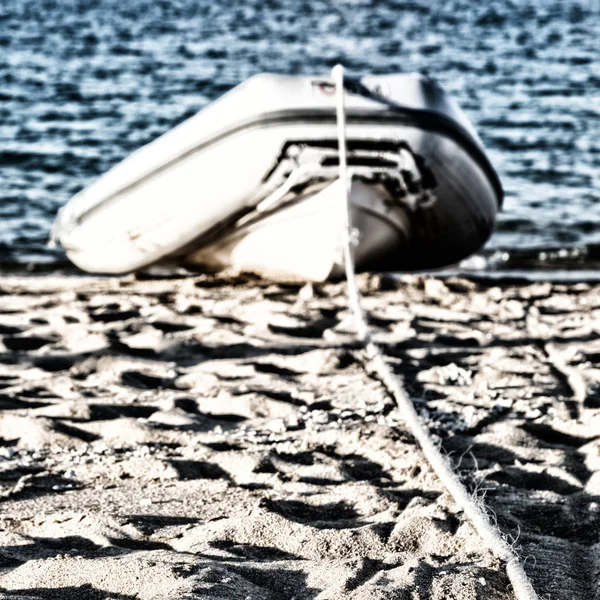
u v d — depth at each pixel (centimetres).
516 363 635
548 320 779
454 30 4175
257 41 3722
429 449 448
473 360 647
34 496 421
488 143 1839
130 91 2533
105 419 530
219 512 394
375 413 533
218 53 3356
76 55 3325
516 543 356
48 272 1070
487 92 2508
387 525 373
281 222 862
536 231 1245
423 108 822
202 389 588
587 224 1280
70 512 392
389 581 316
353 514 396
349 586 315
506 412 535
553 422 512
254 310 794
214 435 499
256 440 490
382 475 445
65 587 315
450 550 349
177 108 2284
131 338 703
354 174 812
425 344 693
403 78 842
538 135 1916
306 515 396
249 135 805
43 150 1775
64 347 687
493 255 1133
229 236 901
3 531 377
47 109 2238
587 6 5334
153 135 1948
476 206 902
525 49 3500
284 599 312
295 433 500
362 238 870
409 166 825
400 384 558
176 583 312
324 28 4228
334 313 789
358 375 607
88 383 600
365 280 893
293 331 733
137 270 977
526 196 1437
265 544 359
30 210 1365
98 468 453
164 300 845
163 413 529
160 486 429
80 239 948
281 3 5525
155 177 862
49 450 481
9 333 729
